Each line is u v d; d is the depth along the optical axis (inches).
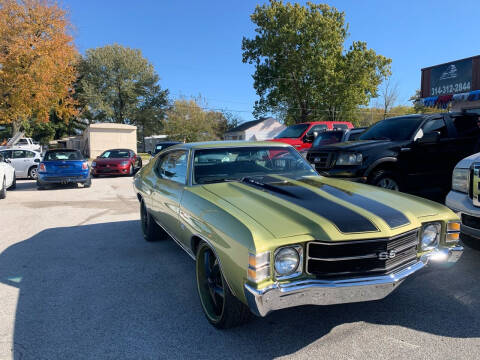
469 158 160.7
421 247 110.3
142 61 2183.8
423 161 251.6
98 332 114.4
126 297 140.0
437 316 118.6
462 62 560.4
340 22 1401.3
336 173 243.0
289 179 140.9
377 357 97.3
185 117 1891.0
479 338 105.3
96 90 2055.9
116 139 1387.8
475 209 148.6
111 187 488.4
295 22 1342.3
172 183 160.7
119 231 243.0
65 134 2284.7
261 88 1475.1
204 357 100.0
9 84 1082.7
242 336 110.3
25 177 624.1
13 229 252.8
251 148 163.5
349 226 98.2
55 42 1162.0
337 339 106.6
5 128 1918.1
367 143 246.5
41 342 109.2
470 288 138.9
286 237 93.7
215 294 116.4
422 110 1702.8
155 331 114.5
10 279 159.8
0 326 119.0
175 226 148.9
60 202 365.1
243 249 93.3
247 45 1470.2
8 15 1099.3
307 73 1396.4
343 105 1408.7
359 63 1352.1
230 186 135.0
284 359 97.9
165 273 164.6
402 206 114.4
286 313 123.0
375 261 99.3
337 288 93.9
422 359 96.0
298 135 515.5
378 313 121.4
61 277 161.6
